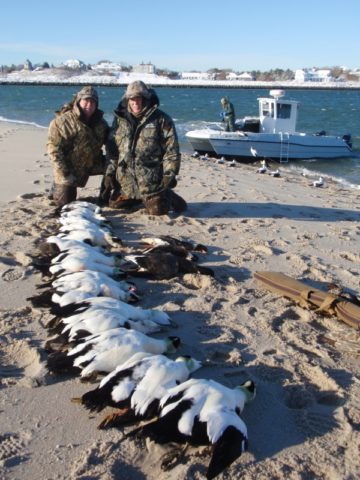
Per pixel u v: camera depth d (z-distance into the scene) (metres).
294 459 3.53
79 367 4.11
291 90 147.25
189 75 186.38
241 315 5.43
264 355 4.70
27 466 3.38
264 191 12.06
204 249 7.22
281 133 20.55
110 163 8.82
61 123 8.54
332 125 36.50
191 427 3.34
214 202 10.31
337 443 3.70
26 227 7.84
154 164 8.64
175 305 5.53
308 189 13.50
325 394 4.23
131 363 3.86
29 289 5.81
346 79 176.38
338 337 5.07
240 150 20.30
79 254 6.06
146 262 6.26
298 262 7.03
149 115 8.41
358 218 9.80
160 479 3.30
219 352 4.72
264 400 4.10
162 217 8.72
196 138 20.53
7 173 12.44
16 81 162.75
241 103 64.06
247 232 8.29
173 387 3.70
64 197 8.77
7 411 3.87
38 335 4.86
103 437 3.62
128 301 5.46
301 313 5.54
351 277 6.63
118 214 8.86
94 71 196.12
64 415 3.84
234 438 3.30
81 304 4.85
